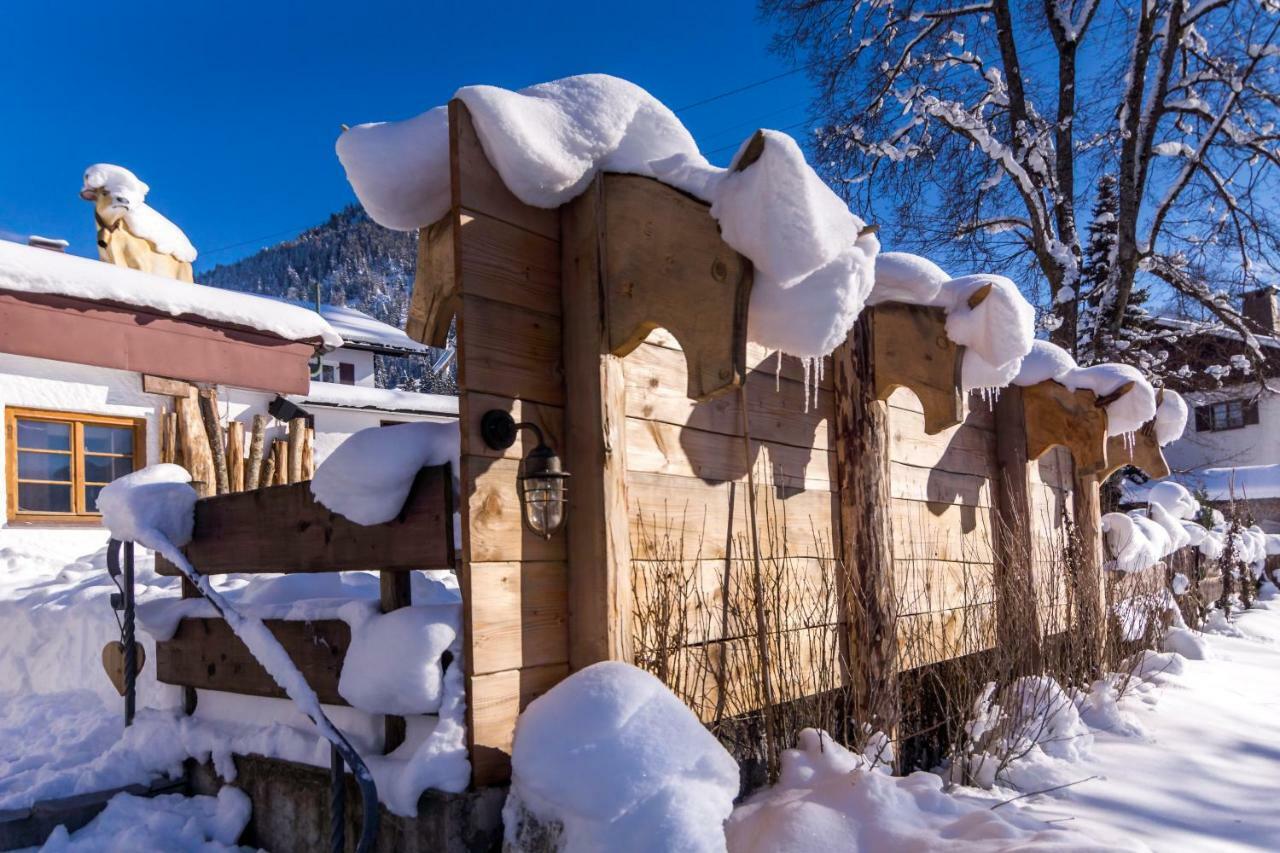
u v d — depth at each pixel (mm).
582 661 2871
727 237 2553
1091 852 2555
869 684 4031
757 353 3854
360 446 2779
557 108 2832
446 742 2590
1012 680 4797
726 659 3465
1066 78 14000
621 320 2879
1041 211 13164
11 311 7230
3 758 4238
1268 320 23109
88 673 4816
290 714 3338
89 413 8273
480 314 2713
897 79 14398
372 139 2865
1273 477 23156
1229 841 3314
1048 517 6539
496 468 2729
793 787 3273
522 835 2473
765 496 3811
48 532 7938
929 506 5125
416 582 4086
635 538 3107
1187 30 12914
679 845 2256
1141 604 7117
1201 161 13008
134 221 9695
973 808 3127
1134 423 5645
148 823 3318
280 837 3217
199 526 3695
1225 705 5688
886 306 4195
